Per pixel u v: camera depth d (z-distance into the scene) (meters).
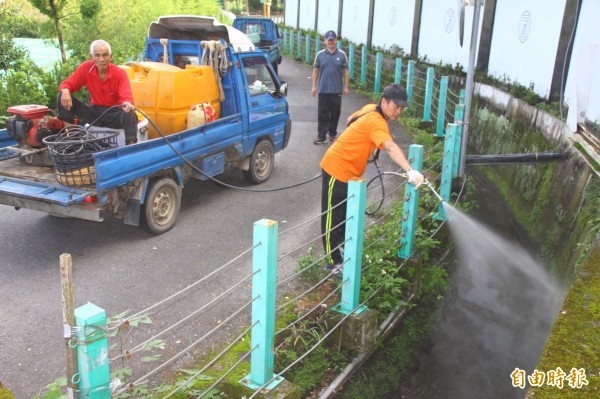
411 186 5.33
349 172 4.77
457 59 14.14
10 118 6.09
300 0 30.84
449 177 6.85
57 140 5.48
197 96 6.85
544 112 8.87
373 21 20.62
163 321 4.46
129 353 2.73
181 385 3.18
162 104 6.57
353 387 4.33
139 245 5.91
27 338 4.18
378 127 4.56
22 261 5.44
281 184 8.15
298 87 17.52
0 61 11.32
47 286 4.98
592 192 6.03
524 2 10.68
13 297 4.77
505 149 10.21
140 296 4.84
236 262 5.59
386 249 5.44
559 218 6.87
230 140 7.14
